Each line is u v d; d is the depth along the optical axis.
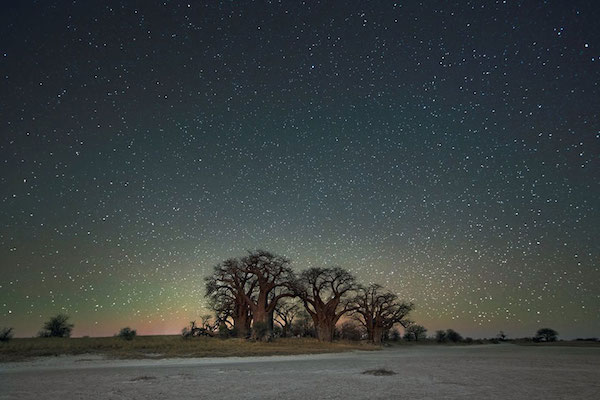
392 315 70.31
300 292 60.50
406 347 62.06
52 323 52.12
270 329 56.66
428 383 15.52
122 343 39.34
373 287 70.62
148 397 12.14
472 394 12.74
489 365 24.44
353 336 69.50
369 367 22.72
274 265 58.78
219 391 13.32
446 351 46.47
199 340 51.22
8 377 17.36
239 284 59.81
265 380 16.36
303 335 67.00
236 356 31.83
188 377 17.31
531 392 13.13
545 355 36.16
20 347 31.11
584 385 14.90
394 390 13.61
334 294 62.75
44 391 13.30
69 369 21.05
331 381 16.08
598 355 35.72
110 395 12.49
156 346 37.88
